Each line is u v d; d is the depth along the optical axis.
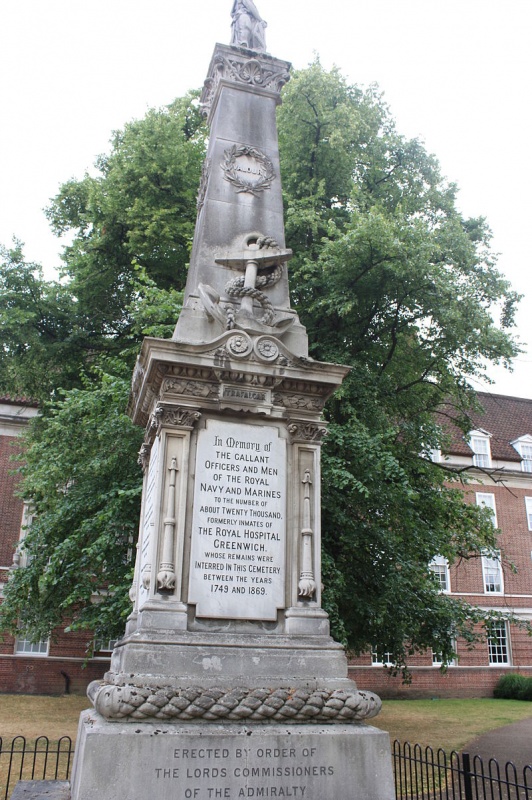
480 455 36.84
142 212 18.05
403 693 29.77
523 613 33.75
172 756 5.57
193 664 6.23
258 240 8.62
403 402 18.34
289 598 7.04
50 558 15.47
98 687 6.54
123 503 13.83
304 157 18.22
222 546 6.97
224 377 7.46
